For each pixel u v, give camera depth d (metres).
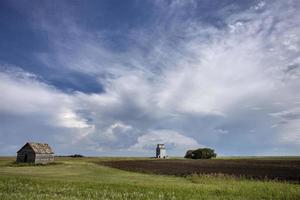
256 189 27.70
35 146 96.88
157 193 23.59
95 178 45.31
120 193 22.39
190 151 155.25
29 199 17.42
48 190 22.56
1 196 17.97
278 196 24.06
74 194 21.02
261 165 77.94
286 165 75.75
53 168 73.88
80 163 95.56
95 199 19.31
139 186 28.86
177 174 59.56
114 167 83.25
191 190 26.64
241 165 80.00
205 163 94.25
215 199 21.75
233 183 36.09
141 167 81.75
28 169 67.62
